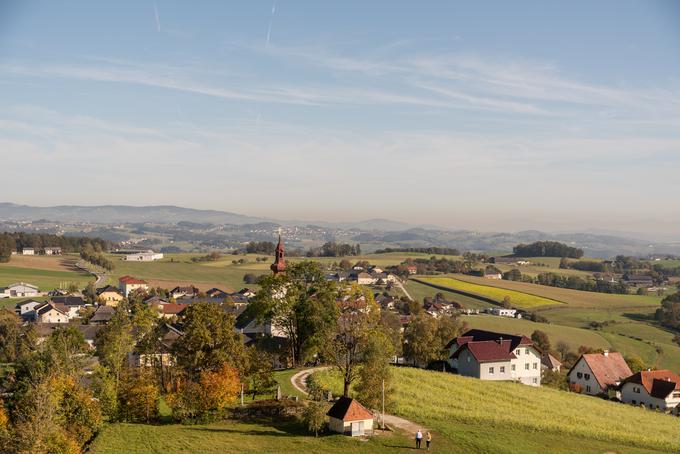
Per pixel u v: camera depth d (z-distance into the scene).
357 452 51.25
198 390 59.88
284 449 51.31
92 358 91.38
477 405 71.44
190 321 67.06
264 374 71.00
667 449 59.62
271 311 91.62
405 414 63.69
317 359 93.31
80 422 55.44
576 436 61.28
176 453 49.59
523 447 54.94
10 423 54.38
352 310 86.31
